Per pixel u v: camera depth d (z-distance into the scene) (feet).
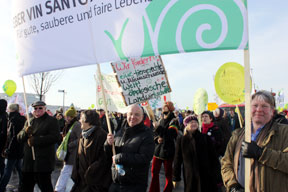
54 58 9.24
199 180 12.51
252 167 6.72
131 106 10.46
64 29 9.17
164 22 7.74
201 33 7.33
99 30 8.71
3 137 17.54
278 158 6.15
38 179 13.99
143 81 17.24
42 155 13.78
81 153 11.26
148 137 10.08
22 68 9.74
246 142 6.43
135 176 9.56
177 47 7.54
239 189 7.31
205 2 7.33
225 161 8.00
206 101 19.19
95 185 10.46
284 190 6.24
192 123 13.01
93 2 8.79
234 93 18.80
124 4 8.31
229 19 7.09
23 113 34.78
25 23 9.75
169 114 17.78
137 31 8.09
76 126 16.24
